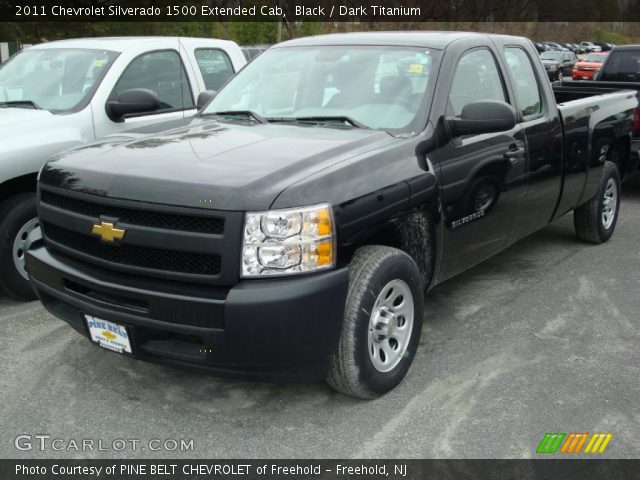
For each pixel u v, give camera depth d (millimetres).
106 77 5715
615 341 4449
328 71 4461
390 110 4105
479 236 4441
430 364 4090
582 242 6648
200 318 3084
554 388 3822
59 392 3754
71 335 4461
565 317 4836
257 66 4867
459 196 4105
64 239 3598
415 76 4207
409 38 4539
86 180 3408
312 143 3674
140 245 3193
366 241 3393
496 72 4750
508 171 4594
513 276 5688
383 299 3582
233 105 4641
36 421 3475
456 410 3586
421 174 3756
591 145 5848
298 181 3182
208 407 3617
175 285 3174
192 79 6465
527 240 6734
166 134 4023
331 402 3660
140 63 6039
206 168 3293
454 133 4102
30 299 5062
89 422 3473
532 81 5188
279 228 3047
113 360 4117
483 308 4988
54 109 5539
